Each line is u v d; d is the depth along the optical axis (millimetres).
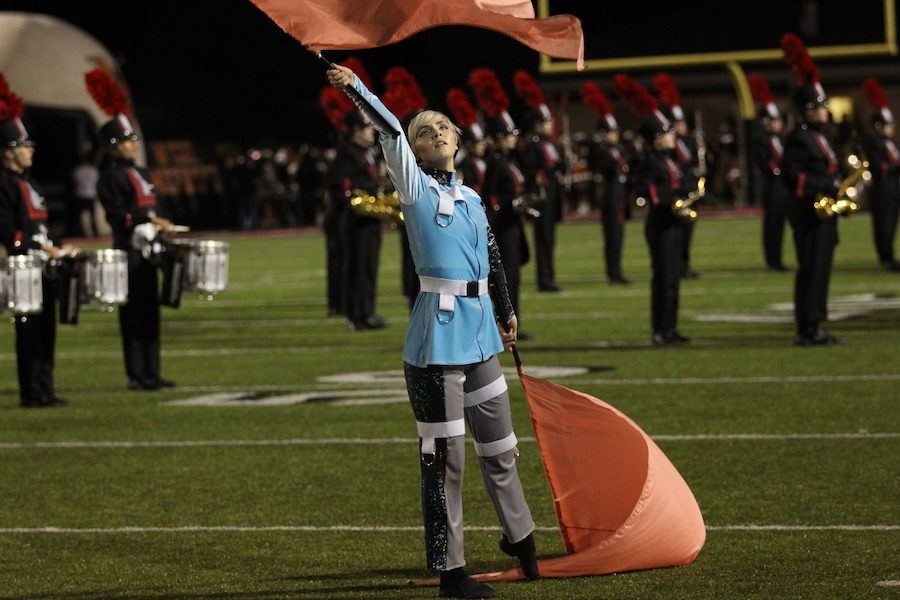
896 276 27109
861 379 15227
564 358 17750
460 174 19922
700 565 8547
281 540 9555
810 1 51531
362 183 21844
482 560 8969
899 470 10922
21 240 14500
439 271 8055
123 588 8516
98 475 11750
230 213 54844
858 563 8492
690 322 21078
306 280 31562
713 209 53969
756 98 29109
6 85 14570
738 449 11875
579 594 8008
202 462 12148
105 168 15961
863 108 53500
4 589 8562
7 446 13102
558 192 26500
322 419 14008
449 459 8031
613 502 8609
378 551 9211
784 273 28641
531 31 7926
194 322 23828
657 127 18406
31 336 15266
